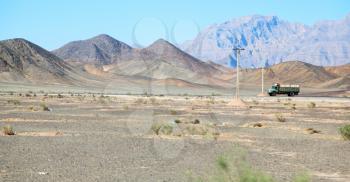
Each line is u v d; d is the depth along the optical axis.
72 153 24.22
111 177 18.14
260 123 44.88
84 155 23.61
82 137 31.39
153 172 19.17
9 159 22.09
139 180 17.61
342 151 26.33
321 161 22.69
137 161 21.94
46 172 19.00
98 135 32.72
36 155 23.39
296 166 21.14
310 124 45.97
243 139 31.39
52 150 25.17
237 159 15.73
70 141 29.14
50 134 33.12
